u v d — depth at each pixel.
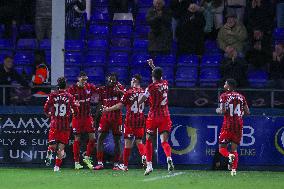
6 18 63.22
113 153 46.78
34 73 55.56
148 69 57.81
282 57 54.62
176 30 57.75
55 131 43.31
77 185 34.44
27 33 63.53
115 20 64.38
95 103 48.59
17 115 47.53
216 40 59.78
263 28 57.88
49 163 43.88
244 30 57.41
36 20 63.41
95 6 66.12
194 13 56.69
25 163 47.59
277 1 61.84
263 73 55.94
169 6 61.00
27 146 47.53
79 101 45.59
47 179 38.19
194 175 41.94
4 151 47.62
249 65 56.41
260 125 47.06
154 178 39.22
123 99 43.69
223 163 46.66
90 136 46.03
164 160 47.09
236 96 41.34
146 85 54.34
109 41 62.59
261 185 35.44
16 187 33.41
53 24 47.53
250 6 59.41
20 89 49.22
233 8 60.09
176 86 55.56
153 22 56.97
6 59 51.56
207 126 47.12
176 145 47.19
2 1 64.06
